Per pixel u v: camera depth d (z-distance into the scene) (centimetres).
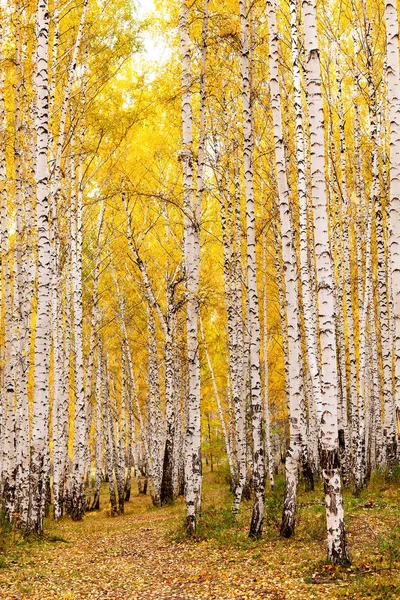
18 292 1234
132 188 1670
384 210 1382
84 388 2183
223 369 2580
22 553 964
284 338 1608
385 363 1332
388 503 1066
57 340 1664
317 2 1281
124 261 2028
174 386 2255
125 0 1486
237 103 1545
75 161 1600
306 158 1473
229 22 1046
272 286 2048
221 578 714
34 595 688
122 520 1628
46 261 1027
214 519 1154
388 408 1351
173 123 1628
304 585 623
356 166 1388
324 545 808
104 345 2461
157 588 704
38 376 1045
